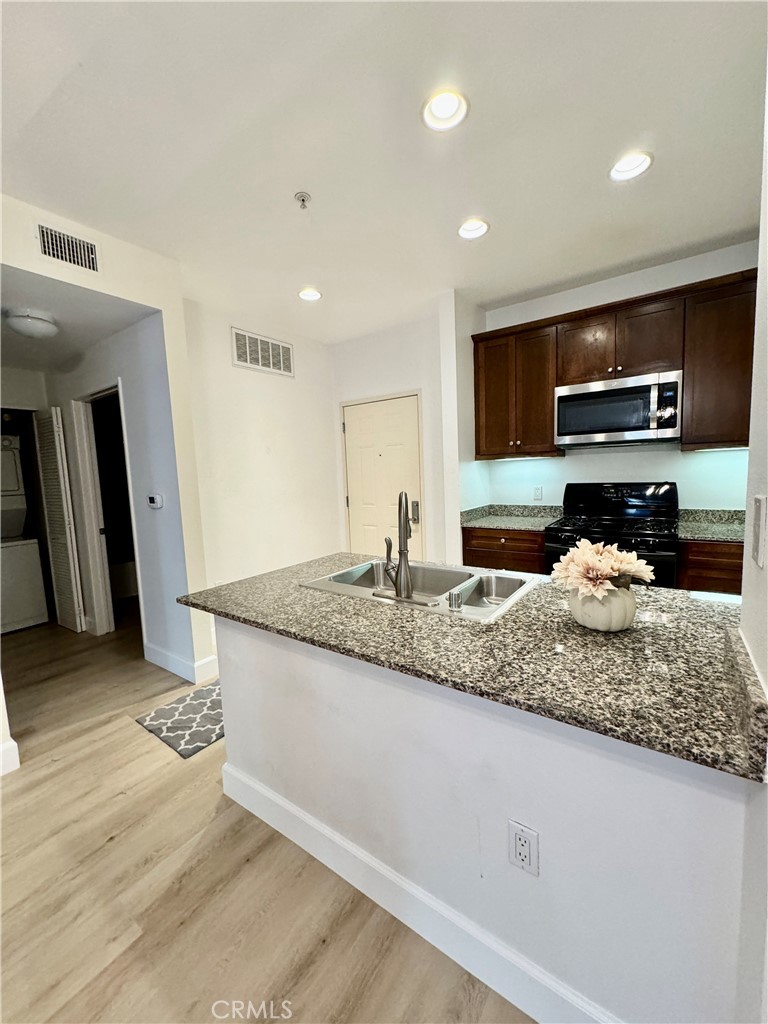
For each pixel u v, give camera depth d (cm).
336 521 453
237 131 158
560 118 158
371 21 121
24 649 341
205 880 144
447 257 263
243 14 118
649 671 96
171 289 252
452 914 118
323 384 436
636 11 121
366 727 130
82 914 134
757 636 78
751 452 86
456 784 112
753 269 247
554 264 277
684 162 184
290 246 242
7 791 187
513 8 119
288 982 115
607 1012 95
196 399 324
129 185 185
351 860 140
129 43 124
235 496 354
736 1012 79
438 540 392
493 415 347
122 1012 110
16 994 114
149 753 211
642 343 284
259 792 168
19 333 258
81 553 373
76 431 354
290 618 141
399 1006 109
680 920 84
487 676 97
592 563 113
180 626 283
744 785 75
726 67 139
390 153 173
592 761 90
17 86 136
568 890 97
